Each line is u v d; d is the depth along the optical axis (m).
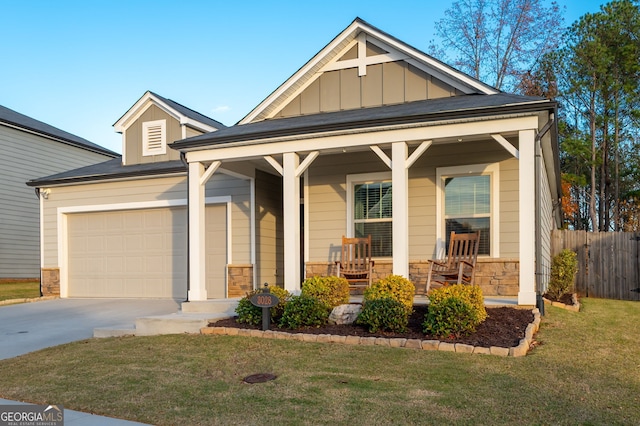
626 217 26.30
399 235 8.27
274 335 7.13
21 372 6.10
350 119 8.80
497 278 9.25
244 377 5.47
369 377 5.27
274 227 12.98
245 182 12.28
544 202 11.07
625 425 4.02
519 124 7.75
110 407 4.74
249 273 12.10
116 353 6.76
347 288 8.32
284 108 11.59
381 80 10.79
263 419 4.27
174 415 4.45
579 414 4.23
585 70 24.20
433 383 5.00
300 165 9.08
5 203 19.05
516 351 5.93
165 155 14.41
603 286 14.03
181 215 13.08
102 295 13.88
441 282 8.99
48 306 12.30
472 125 8.01
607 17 23.66
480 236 9.63
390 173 10.44
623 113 25.00
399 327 6.96
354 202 10.73
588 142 24.97
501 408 4.34
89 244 14.14
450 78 10.25
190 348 6.77
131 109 14.71
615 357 5.96
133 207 13.53
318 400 4.65
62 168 21.47
